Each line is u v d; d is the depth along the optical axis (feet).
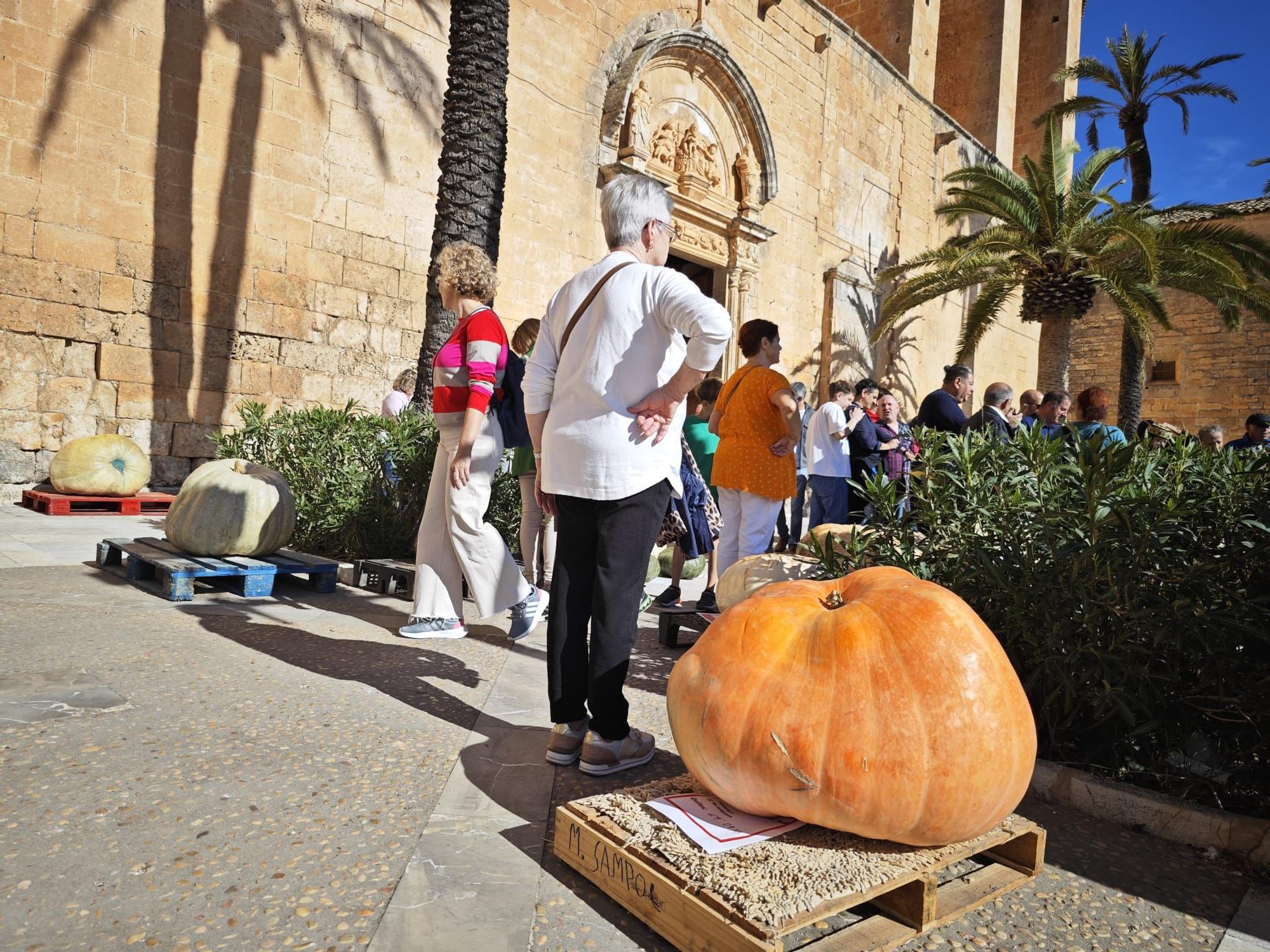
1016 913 6.77
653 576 21.88
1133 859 7.97
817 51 68.44
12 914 5.59
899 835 6.34
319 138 37.52
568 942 5.88
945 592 7.01
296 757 8.59
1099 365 109.50
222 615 14.55
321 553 22.12
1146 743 10.05
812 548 14.42
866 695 6.36
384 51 39.65
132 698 9.86
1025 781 6.64
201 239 34.19
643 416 8.46
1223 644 9.01
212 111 34.19
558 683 8.98
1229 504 9.81
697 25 57.11
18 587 15.49
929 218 83.82
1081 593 9.47
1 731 8.59
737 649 6.94
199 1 33.58
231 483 17.17
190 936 5.51
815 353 69.62
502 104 25.26
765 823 6.79
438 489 13.88
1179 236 57.11
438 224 24.75
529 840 7.32
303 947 5.49
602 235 51.01
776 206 64.85
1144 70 68.90
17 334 29.81
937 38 94.07
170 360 33.50
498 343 12.94
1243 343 97.86
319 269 37.81
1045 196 58.80
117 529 25.14
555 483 8.78
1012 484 10.98
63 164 30.53
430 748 9.18
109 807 7.16
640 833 6.53
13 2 29.19
